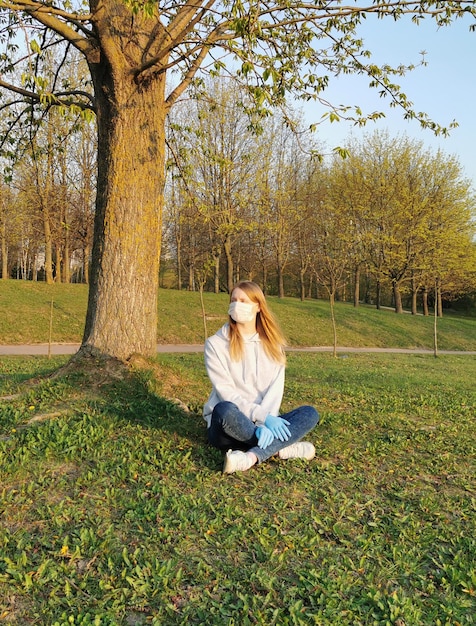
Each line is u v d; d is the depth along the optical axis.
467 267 36.66
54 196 27.72
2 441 4.58
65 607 2.67
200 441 4.97
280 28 7.03
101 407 5.54
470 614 2.79
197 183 9.20
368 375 12.60
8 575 2.86
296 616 2.65
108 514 3.60
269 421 4.29
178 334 23.41
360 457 4.99
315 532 3.51
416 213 35.12
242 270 44.97
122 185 6.45
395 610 2.71
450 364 18.94
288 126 7.01
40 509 3.56
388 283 39.19
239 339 4.55
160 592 2.79
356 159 35.84
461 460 5.14
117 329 6.50
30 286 26.78
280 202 32.53
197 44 6.94
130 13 6.33
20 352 16.88
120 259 6.50
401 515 3.85
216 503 3.82
